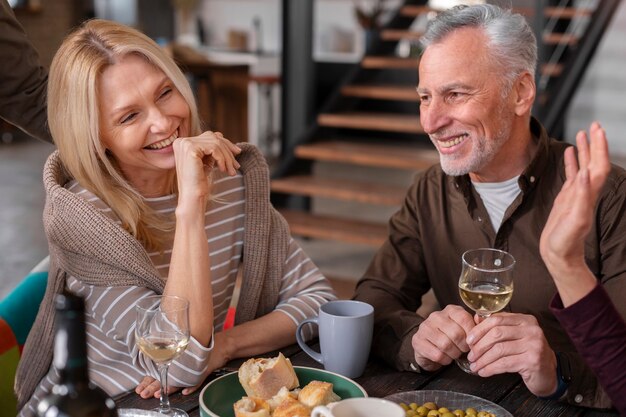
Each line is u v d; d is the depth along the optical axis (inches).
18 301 66.2
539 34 179.5
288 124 206.4
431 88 63.5
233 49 386.3
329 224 189.0
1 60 84.6
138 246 59.3
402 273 73.4
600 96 320.2
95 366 60.8
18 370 63.2
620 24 311.7
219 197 68.8
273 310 68.9
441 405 52.5
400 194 184.7
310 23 200.1
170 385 55.7
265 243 68.6
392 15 235.6
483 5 64.2
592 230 65.7
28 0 386.6
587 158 43.3
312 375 53.9
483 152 64.4
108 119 60.2
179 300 52.1
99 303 59.7
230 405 52.1
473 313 71.7
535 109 184.2
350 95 213.2
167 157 62.2
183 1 408.2
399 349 60.1
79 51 59.4
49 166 62.7
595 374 50.4
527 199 67.9
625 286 64.1
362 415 42.7
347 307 59.9
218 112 290.7
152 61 60.9
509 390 56.6
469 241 71.1
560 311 45.1
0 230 211.2
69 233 58.8
